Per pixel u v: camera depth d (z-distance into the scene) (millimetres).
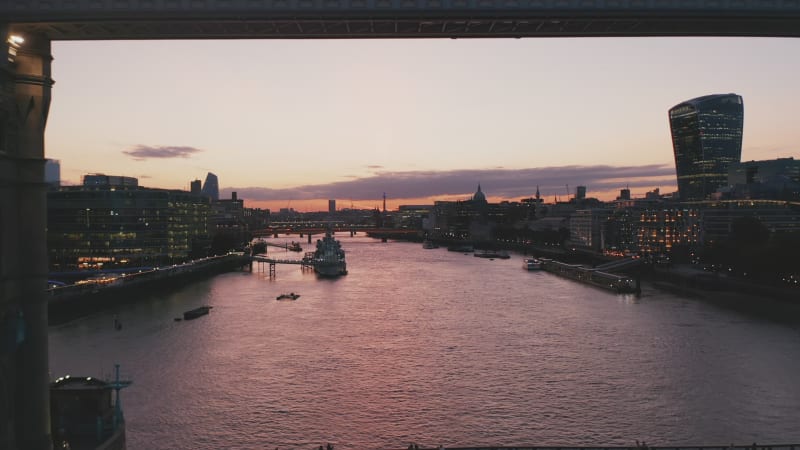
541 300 181875
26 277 43875
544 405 83438
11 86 43000
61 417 56438
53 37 47906
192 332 134000
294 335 130375
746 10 47969
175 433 74188
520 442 71125
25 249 43812
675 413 80125
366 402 85125
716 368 100625
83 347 118625
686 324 139000
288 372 100125
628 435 72938
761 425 75812
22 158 43281
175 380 95500
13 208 42906
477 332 132125
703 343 118750
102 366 103812
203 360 107938
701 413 80062
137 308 172000
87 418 56938
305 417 79562
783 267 175625
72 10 43781
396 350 115375
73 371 100312
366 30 51031
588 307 166875
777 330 130750
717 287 196500
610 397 86500
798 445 56375
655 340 122188
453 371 100312
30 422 43906
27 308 43938
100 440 54594
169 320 150500
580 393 88375
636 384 92438
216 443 71375
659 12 47938
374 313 159500
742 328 133375
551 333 130375
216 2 45656
